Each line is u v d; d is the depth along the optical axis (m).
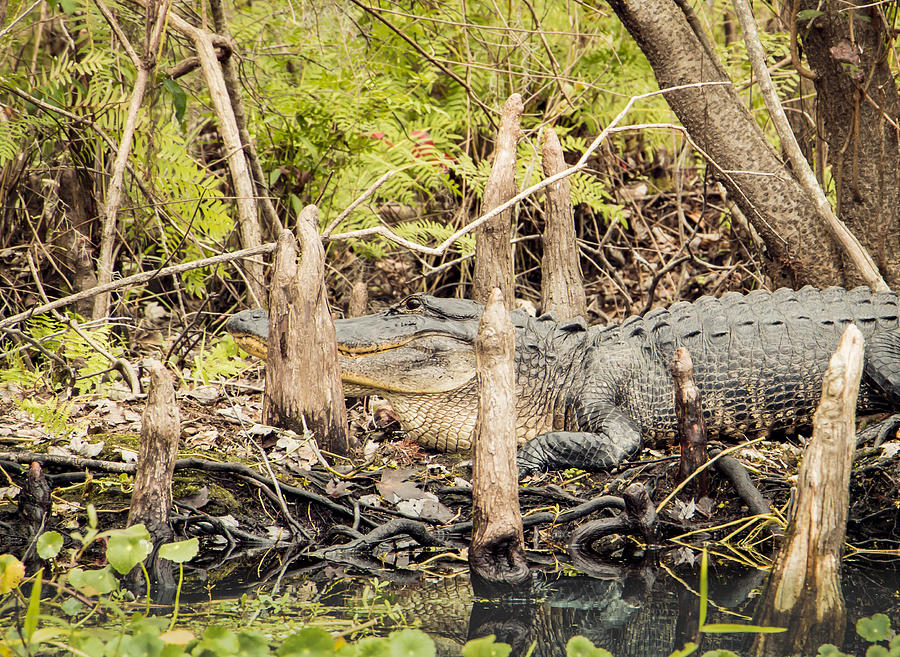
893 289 11.66
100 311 10.88
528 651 5.61
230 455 8.70
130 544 5.45
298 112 13.45
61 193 12.45
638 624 6.09
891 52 11.24
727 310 10.72
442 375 9.65
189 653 5.08
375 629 5.93
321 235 8.90
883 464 8.21
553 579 7.02
